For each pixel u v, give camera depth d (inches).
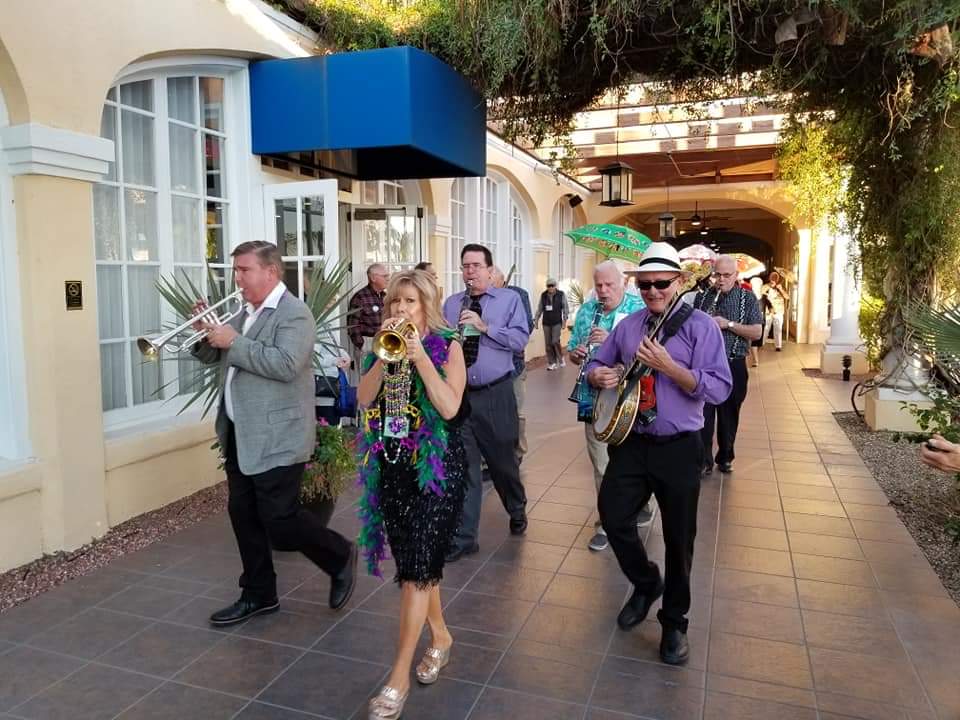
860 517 195.0
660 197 681.6
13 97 150.1
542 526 187.5
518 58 224.5
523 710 109.4
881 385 297.7
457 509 110.3
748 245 975.0
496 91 244.7
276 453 126.8
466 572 158.7
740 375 231.1
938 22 182.9
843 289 487.5
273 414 126.8
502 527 186.9
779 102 264.2
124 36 173.5
